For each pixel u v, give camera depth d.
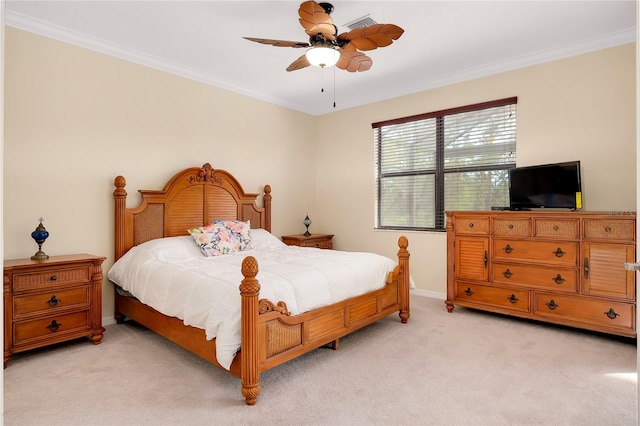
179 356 2.69
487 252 3.54
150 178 3.74
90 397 2.10
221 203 4.31
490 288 3.52
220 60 3.77
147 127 3.72
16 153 2.92
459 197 4.23
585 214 3.00
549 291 3.18
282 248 4.05
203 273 2.61
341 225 5.34
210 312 2.21
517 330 3.22
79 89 3.25
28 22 2.94
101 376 2.36
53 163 3.11
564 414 1.93
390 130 4.83
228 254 3.56
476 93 4.06
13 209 2.91
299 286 2.49
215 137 4.32
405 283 3.47
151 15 2.89
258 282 2.19
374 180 4.96
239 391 2.18
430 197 4.47
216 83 4.29
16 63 2.91
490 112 4.00
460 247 3.72
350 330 2.86
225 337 2.08
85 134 3.29
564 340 2.96
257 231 4.27
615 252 2.88
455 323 3.43
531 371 2.41
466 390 2.18
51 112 3.10
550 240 3.18
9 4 2.73
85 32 3.18
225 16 2.90
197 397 2.11
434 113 4.36
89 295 2.92
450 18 2.93
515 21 2.98
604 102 3.29
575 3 2.72
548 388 2.19
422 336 3.08
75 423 1.86
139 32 3.17
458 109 4.17
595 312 2.96
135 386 2.23
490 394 2.13
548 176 3.32
